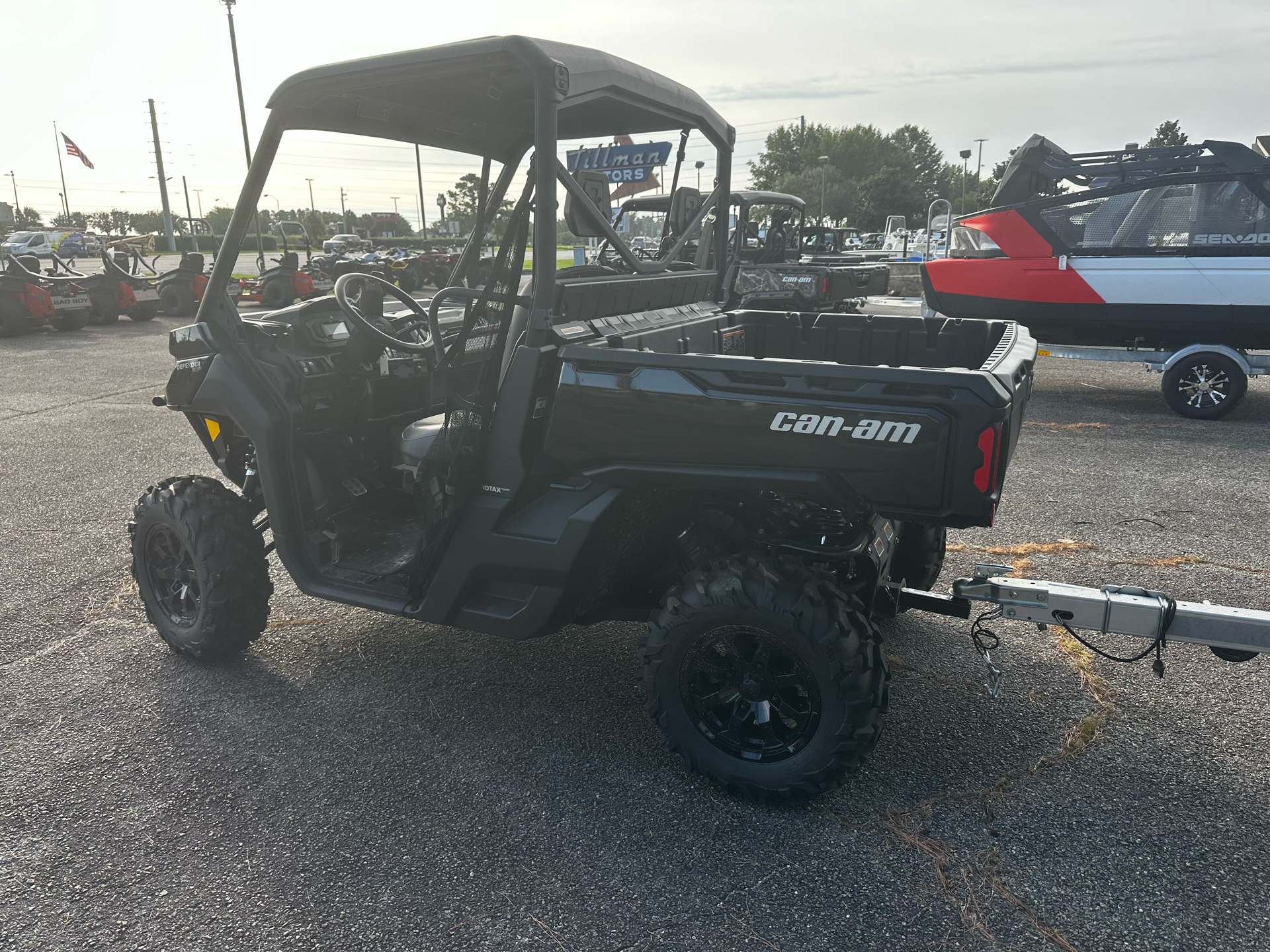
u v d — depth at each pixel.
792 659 2.34
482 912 2.08
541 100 2.34
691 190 3.41
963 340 3.43
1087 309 7.97
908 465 2.15
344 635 3.59
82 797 2.54
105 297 15.70
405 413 3.66
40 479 5.89
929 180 95.88
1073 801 2.47
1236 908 2.06
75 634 3.60
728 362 2.29
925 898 2.11
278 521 3.11
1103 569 4.16
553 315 2.57
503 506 2.62
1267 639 2.29
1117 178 8.67
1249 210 7.30
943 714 2.95
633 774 2.63
